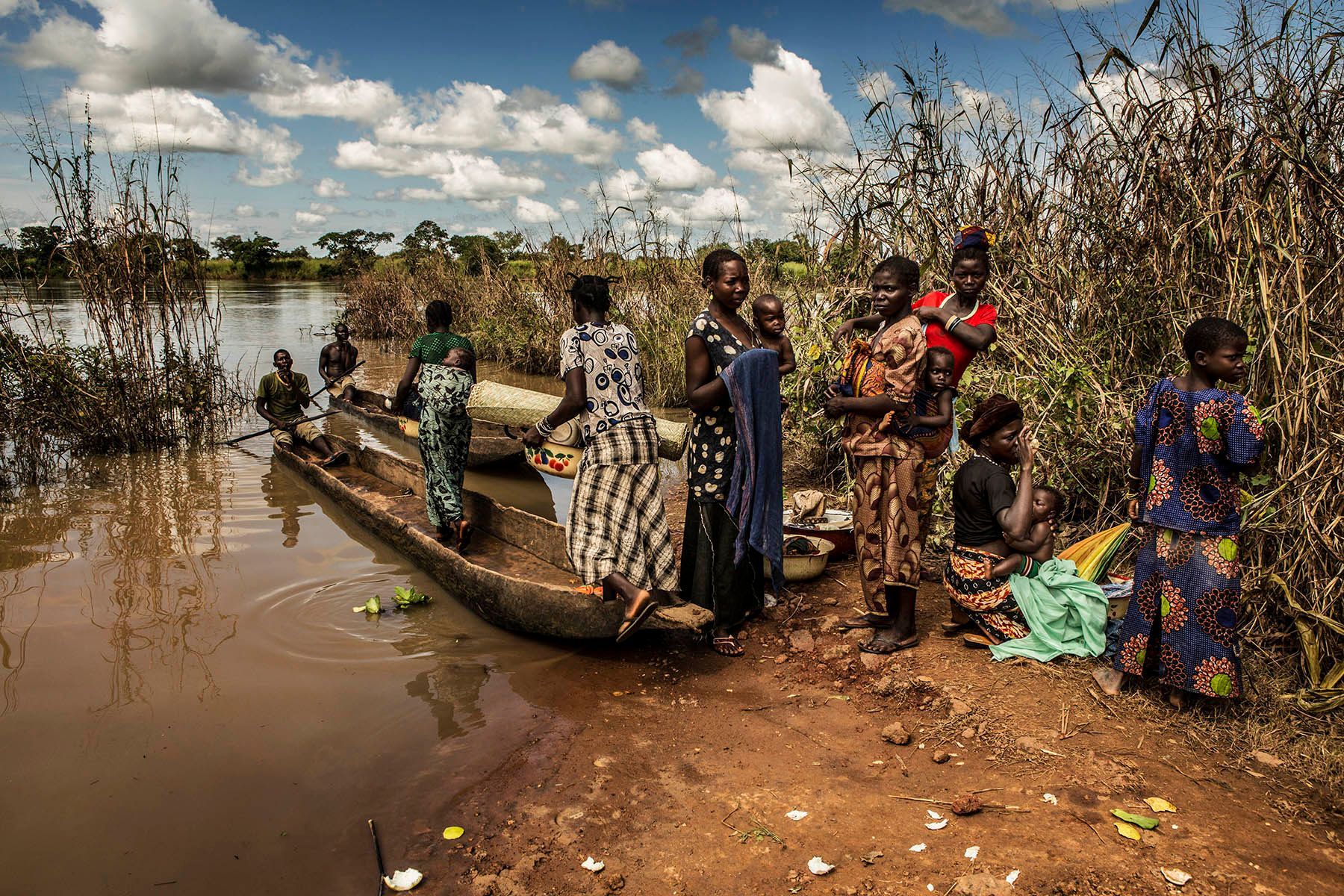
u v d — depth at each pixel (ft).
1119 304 17.81
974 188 20.63
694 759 11.46
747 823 9.98
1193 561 11.02
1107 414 16.47
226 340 61.52
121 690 13.46
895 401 13.01
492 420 28.19
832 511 19.48
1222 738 10.89
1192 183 15.78
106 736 12.13
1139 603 11.64
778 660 14.24
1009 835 9.34
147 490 25.62
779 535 14.46
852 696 12.90
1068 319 18.51
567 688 13.62
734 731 12.16
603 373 13.83
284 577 18.40
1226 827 9.25
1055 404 16.94
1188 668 11.12
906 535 13.50
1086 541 14.30
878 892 8.66
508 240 54.60
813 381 22.50
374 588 17.85
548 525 17.87
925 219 20.66
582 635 14.32
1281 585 12.39
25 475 26.84
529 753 11.73
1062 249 19.15
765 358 13.71
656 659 14.67
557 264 46.01
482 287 59.72
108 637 15.38
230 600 17.12
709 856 9.44
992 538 13.61
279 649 14.99
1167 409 11.23
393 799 10.73
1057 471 17.06
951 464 18.06
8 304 28.96
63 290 77.46
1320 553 12.30
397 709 12.94
